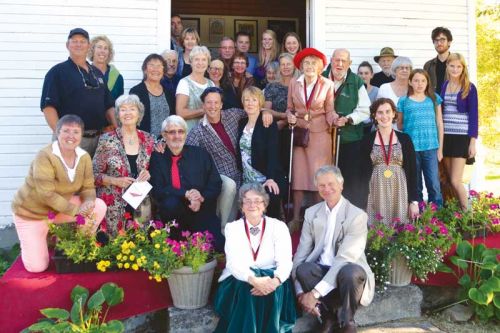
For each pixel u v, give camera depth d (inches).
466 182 268.2
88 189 141.9
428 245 151.1
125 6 222.2
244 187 130.7
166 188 152.3
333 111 168.6
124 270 137.0
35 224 136.9
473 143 191.8
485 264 151.6
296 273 133.7
